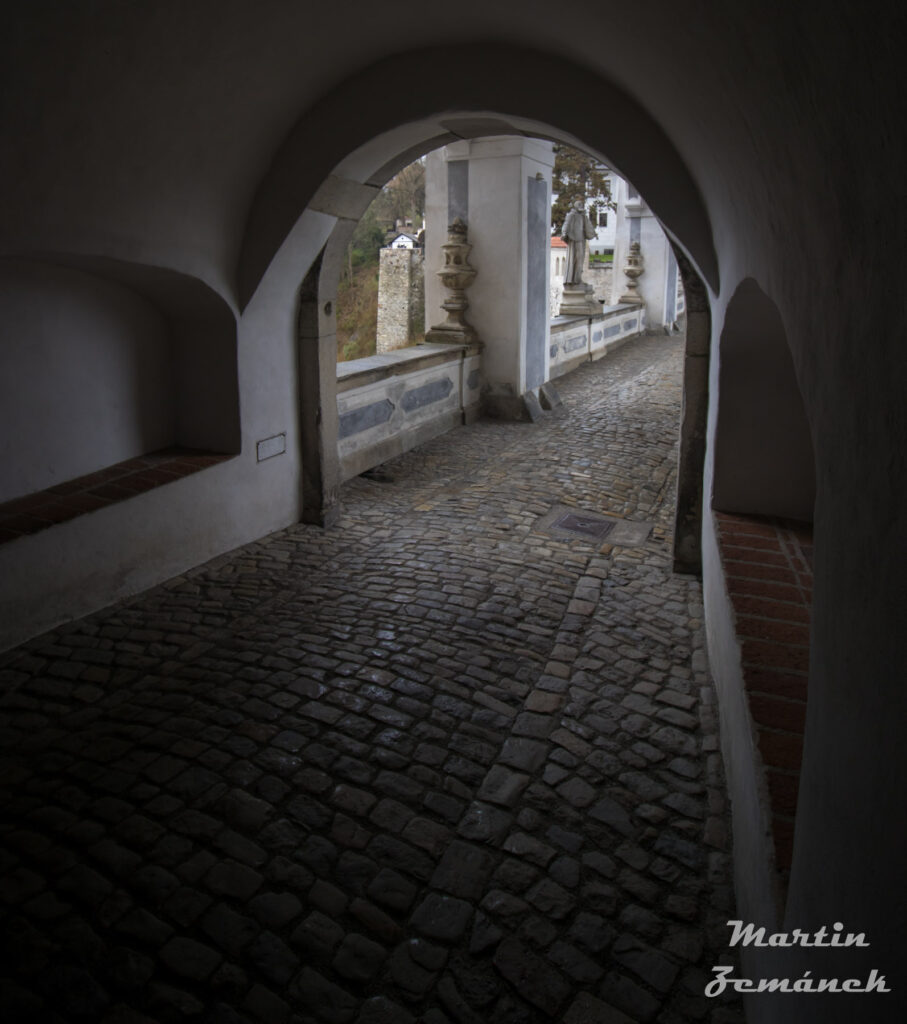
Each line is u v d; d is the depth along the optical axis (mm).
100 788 3178
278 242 5262
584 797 3229
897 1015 866
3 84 3162
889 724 975
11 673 4000
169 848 2885
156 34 3564
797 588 3412
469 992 2367
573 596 5141
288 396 6086
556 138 5324
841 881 1182
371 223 49781
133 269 4648
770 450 4328
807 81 1299
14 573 4188
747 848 2465
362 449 7930
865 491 1129
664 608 4984
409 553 5836
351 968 2438
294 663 4191
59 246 3922
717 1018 2285
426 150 5863
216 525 5594
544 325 10961
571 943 2537
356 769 3359
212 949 2486
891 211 986
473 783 3301
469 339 10117
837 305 1317
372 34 4512
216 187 4832
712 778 3352
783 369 4141
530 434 9672
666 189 4355
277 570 5449
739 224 2805
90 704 3760
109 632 4469
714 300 4637
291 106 4863
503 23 4254
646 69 3287
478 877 2803
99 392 5168
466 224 10094
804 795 1542
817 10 1127
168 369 5750
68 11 3131
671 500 7250
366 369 7820
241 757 3402
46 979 2365
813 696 1505
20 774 3246
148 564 5055
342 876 2791
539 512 6836
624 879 2807
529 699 3926
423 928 2586
